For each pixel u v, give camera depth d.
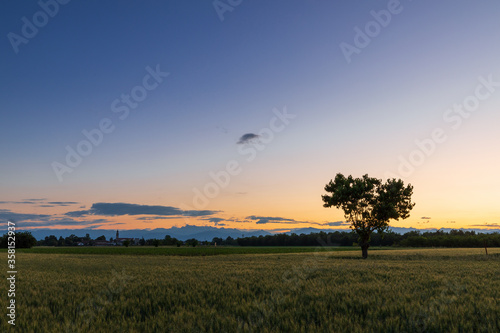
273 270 24.08
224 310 10.79
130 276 19.94
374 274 20.73
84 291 14.79
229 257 51.53
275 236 174.00
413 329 8.48
